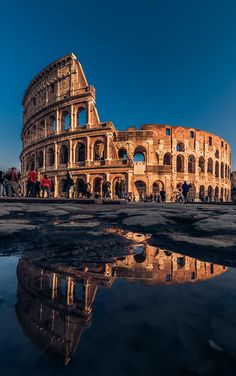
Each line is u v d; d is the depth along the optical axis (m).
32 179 15.73
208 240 2.25
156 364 0.50
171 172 32.19
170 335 0.61
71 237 2.40
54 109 35.53
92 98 32.25
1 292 0.96
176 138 36.34
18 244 2.08
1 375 0.47
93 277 1.18
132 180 30.17
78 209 6.41
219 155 42.06
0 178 15.06
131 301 0.85
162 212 5.58
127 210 6.27
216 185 41.38
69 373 0.47
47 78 37.81
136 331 0.63
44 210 5.83
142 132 33.22
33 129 42.03
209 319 0.70
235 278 1.16
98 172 30.56
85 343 0.58
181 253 1.75
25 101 47.84
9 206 6.99
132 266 1.42
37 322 0.70
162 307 0.79
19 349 0.57
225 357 0.53
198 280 1.12
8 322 0.70
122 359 0.52
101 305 0.82
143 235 2.57
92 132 31.25
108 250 1.86
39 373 0.47
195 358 0.52
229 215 4.82
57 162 34.62
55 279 1.16
